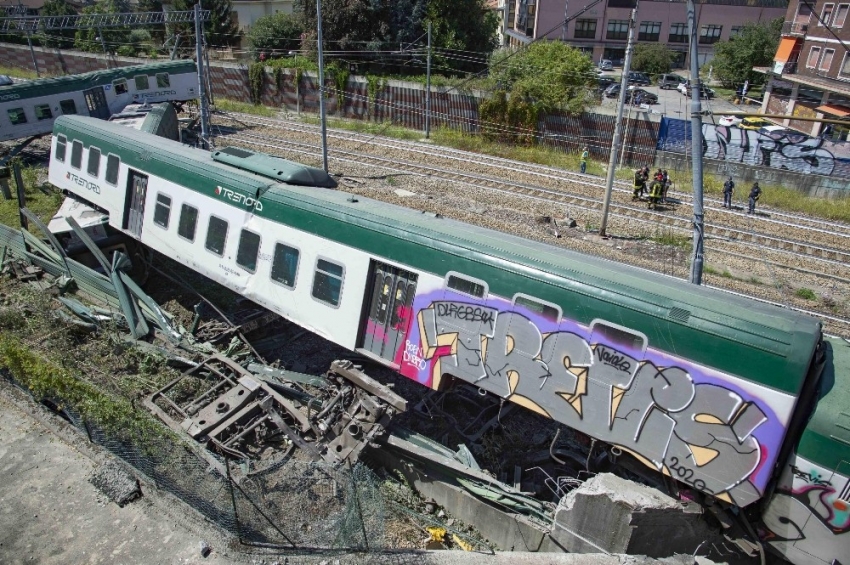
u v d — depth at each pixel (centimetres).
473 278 1006
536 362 959
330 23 4209
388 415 1077
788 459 796
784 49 4281
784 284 1859
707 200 2636
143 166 1562
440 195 2495
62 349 1245
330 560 789
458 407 1248
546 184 2738
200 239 1420
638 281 898
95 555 786
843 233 2311
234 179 1344
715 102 4769
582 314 909
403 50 4144
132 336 1312
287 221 1241
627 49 1973
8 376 1116
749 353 788
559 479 1030
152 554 790
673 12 5919
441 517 1045
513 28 6662
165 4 5666
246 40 5238
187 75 3575
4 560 772
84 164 1797
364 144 3341
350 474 884
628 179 2891
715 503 876
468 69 4388
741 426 798
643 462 891
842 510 768
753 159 2967
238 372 1202
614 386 892
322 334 1212
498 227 2152
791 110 4156
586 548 912
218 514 844
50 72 5122
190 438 1015
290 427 1101
